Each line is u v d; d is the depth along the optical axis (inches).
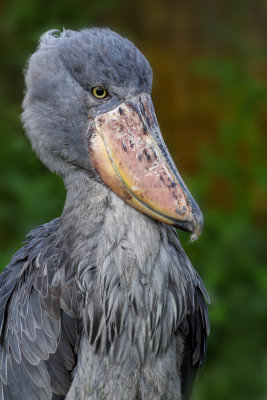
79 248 335.9
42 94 348.8
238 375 520.4
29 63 359.6
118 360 335.0
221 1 829.2
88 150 340.2
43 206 557.0
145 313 332.5
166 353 346.3
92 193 337.4
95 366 336.2
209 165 637.9
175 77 804.0
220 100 787.4
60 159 350.0
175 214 327.3
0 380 361.4
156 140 337.7
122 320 331.0
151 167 332.8
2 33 724.7
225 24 821.2
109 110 339.6
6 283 364.8
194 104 788.6
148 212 329.7
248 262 573.9
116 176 333.4
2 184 571.2
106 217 333.4
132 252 329.1
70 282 336.8
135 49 344.5
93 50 339.0
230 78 681.0
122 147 335.6
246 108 659.4
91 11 738.8
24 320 345.1
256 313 549.3
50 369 341.7
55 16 719.7
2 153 594.9
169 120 791.7
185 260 349.7
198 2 836.0
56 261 343.6
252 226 630.5
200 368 376.8
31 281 346.0
